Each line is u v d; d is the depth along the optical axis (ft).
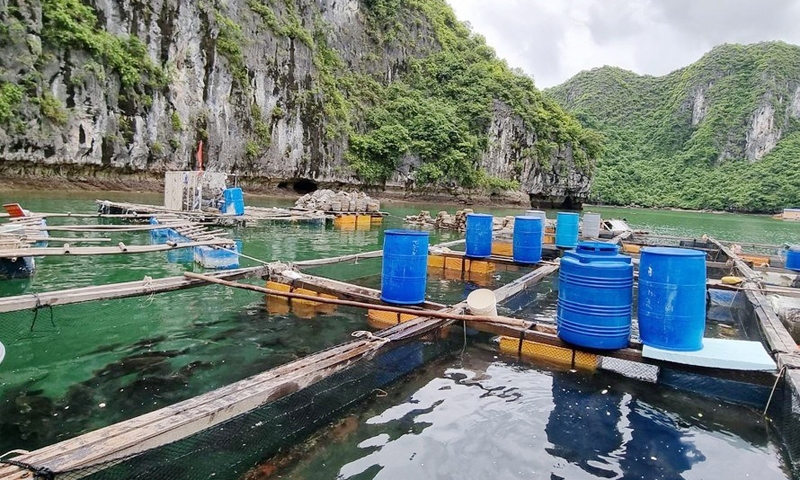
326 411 11.57
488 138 170.50
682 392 13.34
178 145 95.96
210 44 102.32
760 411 12.35
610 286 13.87
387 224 65.77
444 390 13.17
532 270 29.71
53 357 14.35
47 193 74.84
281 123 120.67
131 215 45.60
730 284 24.54
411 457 9.73
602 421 11.62
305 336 17.02
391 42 173.47
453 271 31.07
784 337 14.87
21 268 23.07
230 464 9.26
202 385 12.85
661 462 9.91
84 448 7.65
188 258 30.40
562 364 15.16
